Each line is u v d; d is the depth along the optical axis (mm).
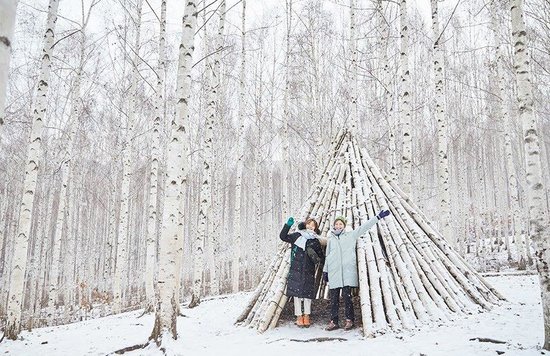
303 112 21859
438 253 6875
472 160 26844
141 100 19672
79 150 20719
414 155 21422
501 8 13961
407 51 9109
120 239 13055
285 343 5148
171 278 5688
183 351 4883
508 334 4488
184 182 8617
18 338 6684
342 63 19422
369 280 6074
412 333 5055
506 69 17547
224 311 8844
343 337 5367
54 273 13516
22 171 20938
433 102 22797
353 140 9039
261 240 28234
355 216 6980
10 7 2115
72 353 5465
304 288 6125
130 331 6910
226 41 18906
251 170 26609
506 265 16953
